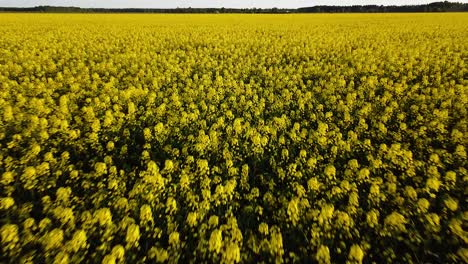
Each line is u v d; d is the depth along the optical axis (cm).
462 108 848
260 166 615
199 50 1770
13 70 1280
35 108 820
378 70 1282
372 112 862
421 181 543
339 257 399
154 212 457
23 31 2572
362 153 661
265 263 379
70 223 411
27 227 399
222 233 414
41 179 531
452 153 651
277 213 464
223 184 550
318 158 599
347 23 3556
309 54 1712
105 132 732
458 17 4266
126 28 2981
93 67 1344
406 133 730
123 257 368
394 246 409
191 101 951
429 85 1126
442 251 408
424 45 1784
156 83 1098
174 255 369
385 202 491
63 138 696
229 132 696
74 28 2900
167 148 648
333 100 941
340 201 497
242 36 2422
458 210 481
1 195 518
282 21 4006
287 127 782
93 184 517
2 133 684
